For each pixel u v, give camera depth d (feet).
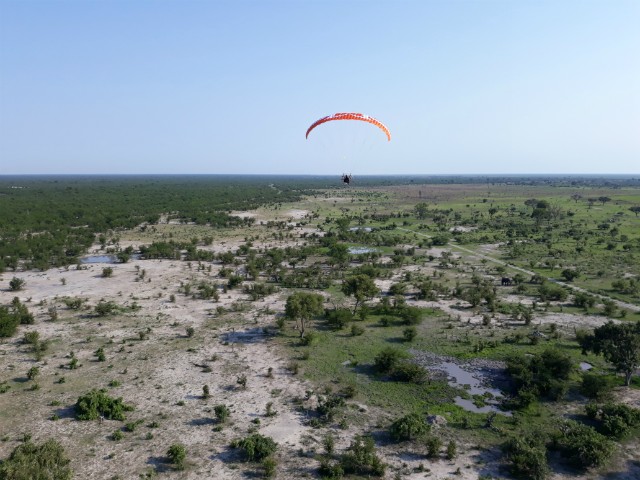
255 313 219.82
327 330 198.18
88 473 102.17
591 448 106.32
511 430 122.11
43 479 92.02
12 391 140.05
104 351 171.83
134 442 114.62
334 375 154.61
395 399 139.23
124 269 309.83
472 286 269.03
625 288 251.19
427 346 180.24
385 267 320.09
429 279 285.02
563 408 134.00
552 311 220.84
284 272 297.33
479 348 174.81
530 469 102.17
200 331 194.90
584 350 162.61
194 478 101.35
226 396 139.13
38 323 200.95
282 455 110.01
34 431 118.62
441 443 115.34
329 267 325.01
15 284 252.21
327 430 121.60
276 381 149.59
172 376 152.15
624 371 151.23
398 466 106.63
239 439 115.75
